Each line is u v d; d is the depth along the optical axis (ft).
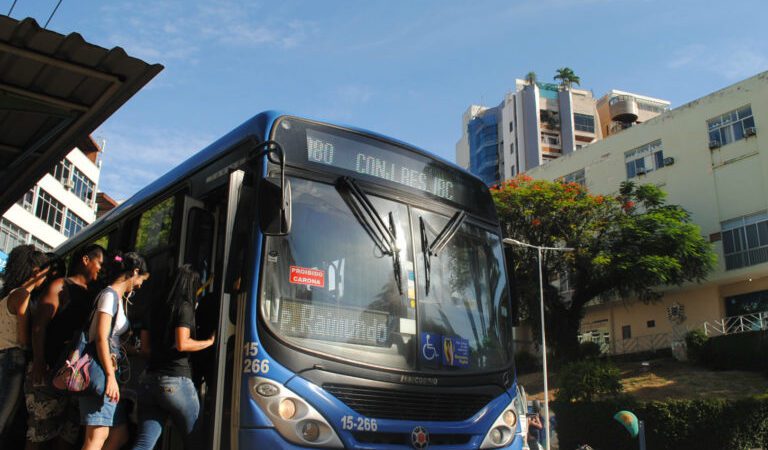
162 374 16.02
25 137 26.89
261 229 15.98
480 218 21.90
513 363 20.47
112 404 15.93
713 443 86.69
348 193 18.44
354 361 16.51
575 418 98.17
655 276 114.32
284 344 15.74
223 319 15.81
